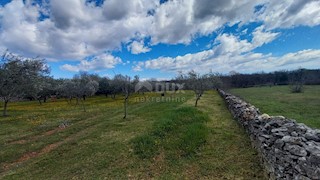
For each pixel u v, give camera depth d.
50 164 10.85
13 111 38.75
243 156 9.39
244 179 7.56
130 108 34.31
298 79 61.50
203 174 8.20
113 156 10.91
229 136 12.23
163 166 9.25
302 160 5.21
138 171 8.99
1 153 13.68
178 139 12.13
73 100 61.75
